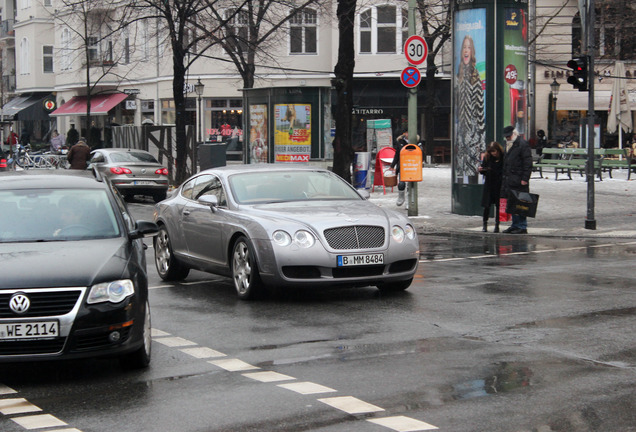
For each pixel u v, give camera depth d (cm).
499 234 1950
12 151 4828
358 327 939
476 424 587
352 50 2627
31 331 705
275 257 1072
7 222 842
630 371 730
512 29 2227
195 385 713
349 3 2600
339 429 582
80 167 2956
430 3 4394
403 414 614
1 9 7588
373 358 793
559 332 893
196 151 3503
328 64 5031
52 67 6688
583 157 3700
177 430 591
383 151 2919
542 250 1645
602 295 1113
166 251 1337
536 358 781
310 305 1082
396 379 714
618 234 1891
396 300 1105
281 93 3162
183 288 1255
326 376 730
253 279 1106
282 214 1116
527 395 658
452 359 783
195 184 1327
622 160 3309
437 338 876
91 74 5728
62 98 6294
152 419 618
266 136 3244
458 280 1267
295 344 860
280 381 717
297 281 1071
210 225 1207
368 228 1098
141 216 2409
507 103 2238
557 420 594
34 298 712
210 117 5138
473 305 1059
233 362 791
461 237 1902
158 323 985
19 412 646
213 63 5094
